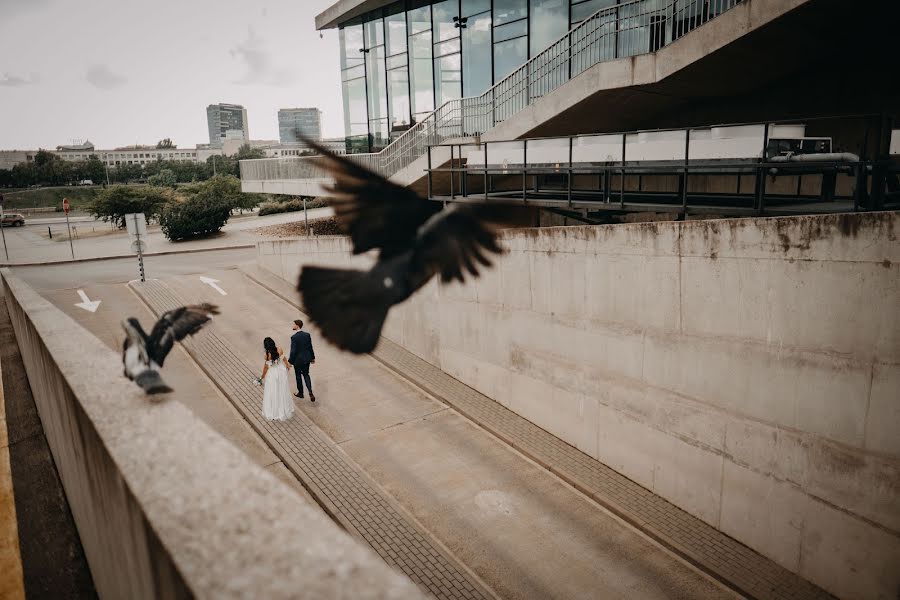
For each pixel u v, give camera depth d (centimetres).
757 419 930
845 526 841
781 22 1270
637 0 1609
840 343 821
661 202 1345
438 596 884
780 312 883
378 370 1667
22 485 739
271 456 1241
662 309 1049
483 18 2386
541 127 1861
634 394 1121
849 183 1385
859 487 820
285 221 4644
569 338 1243
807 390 863
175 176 13662
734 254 928
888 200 1124
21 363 1216
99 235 4853
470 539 1000
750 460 947
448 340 1602
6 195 12156
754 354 922
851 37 1352
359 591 148
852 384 815
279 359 1351
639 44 1834
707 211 1121
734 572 916
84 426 329
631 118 1936
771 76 1576
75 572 573
